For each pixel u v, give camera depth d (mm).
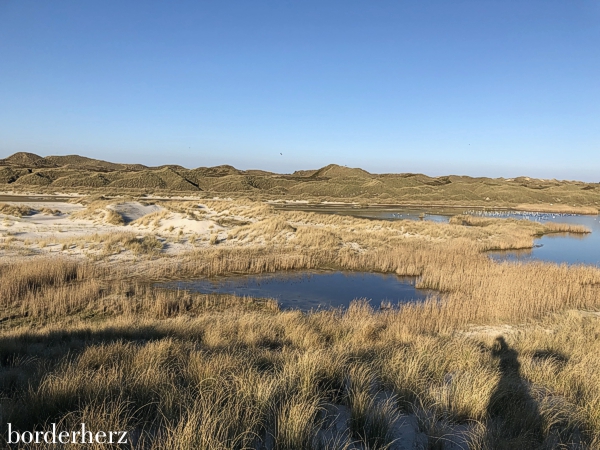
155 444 3238
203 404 3756
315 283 16766
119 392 4301
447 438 3943
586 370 6008
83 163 182125
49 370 5258
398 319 10969
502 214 57938
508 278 15938
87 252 18500
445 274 17047
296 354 6488
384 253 21484
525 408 4539
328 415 4316
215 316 10781
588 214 66125
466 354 6984
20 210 30516
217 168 172375
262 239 23844
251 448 3318
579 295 14352
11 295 11805
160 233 24312
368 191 100062
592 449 3840
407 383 5102
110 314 11383
